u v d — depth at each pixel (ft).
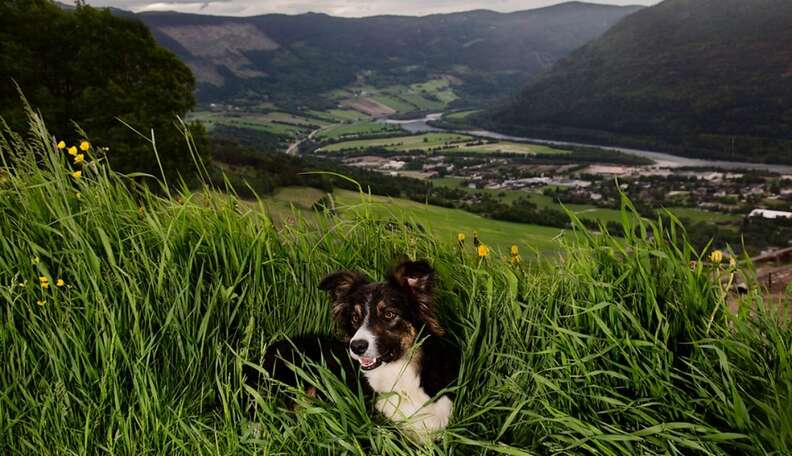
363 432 3.11
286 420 3.22
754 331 3.10
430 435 3.24
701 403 2.93
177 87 36.32
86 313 3.38
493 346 3.56
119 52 35.24
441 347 3.79
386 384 3.68
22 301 3.41
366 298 3.67
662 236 3.33
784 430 2.52
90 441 3.13
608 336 3.06
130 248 3.86
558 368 3.11
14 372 3.24
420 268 3.61
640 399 2.93
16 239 3.75
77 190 4.03
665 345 3.01
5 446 3.10
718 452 2.66
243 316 4.00
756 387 2.90
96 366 3.36
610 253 3.39
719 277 3.31
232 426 3.16
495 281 3.94
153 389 3.18
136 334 3.36
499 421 3.31
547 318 3.33
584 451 2.97
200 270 4.03
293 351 3.99
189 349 3.60
